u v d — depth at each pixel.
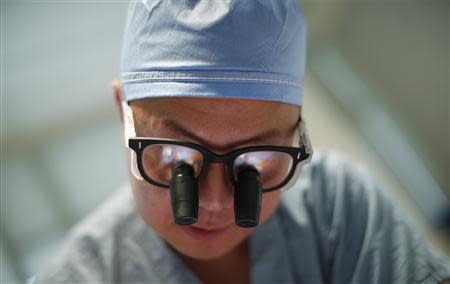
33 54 2.30
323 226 1.11
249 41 0.79
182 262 1.05
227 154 0.77
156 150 0.78
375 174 2.55
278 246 1.08
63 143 2.36
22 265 2.13
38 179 2.28
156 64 0.80
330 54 2.96
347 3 2.90
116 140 2.42
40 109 2.34
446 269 1.03
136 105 0.83
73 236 1.10
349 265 1.07
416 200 2.48
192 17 0.79
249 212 0.77
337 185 1.13
